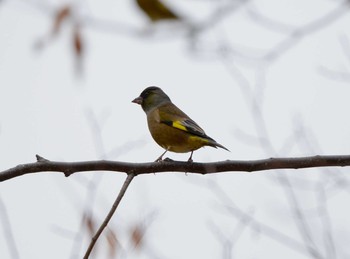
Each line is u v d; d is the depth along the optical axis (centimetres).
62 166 983
